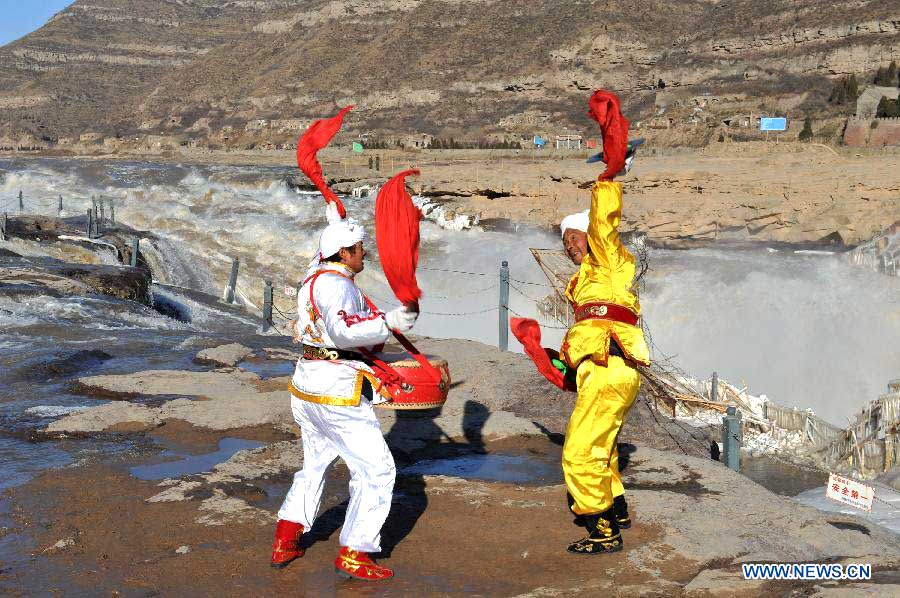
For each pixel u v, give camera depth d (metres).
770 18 162.00
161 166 80.56
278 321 21.55
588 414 5.01
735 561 4.94
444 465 7.09
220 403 8.89
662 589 4.57
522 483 6.59
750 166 63.69
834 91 132.12
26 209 53.97
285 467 6.89
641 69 182.75
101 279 19.64
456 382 9.80
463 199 57.81
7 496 6.28
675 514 5.62
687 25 193.25
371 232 45.66
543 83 188.00
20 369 10.65
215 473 6.68
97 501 6.16
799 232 45.47
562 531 5.48
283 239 45.06
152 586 4.75
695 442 8.94
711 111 140.12
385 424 8.23
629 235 47.50
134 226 48.94
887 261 36.34
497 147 144.88
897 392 12.77
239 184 67.44
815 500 9.06
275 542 5.01
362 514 4.77
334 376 4.76
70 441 7.81
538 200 54.88
